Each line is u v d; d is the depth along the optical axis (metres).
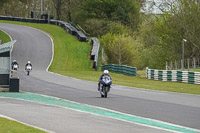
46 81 80.19
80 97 50.59
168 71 90.12
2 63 57.16
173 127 28.88
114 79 93.75
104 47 151.75
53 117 31.88
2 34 165.25
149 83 84.12
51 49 146.62
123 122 30.52
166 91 64.88
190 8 129.62
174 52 133.00
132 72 105.25
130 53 148.75
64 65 125.62
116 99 48.59
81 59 134.62
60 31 180.00
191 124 30.33
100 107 40.06
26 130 24.78
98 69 125.06
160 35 134.00
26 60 130.25
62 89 63.31
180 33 130.38
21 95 52.12
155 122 31.06
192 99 50.72
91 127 27.53
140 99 49.28
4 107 37.78
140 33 198.50
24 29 181.38
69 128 26.83
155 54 144.62
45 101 45.28
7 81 57.44
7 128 25.41
